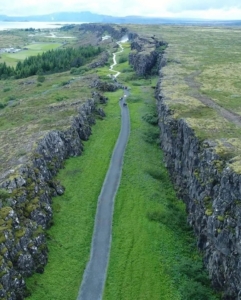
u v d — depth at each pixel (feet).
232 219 154.71
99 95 425.28
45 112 347.36
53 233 199.93
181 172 241.96
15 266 163.94
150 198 238.89
